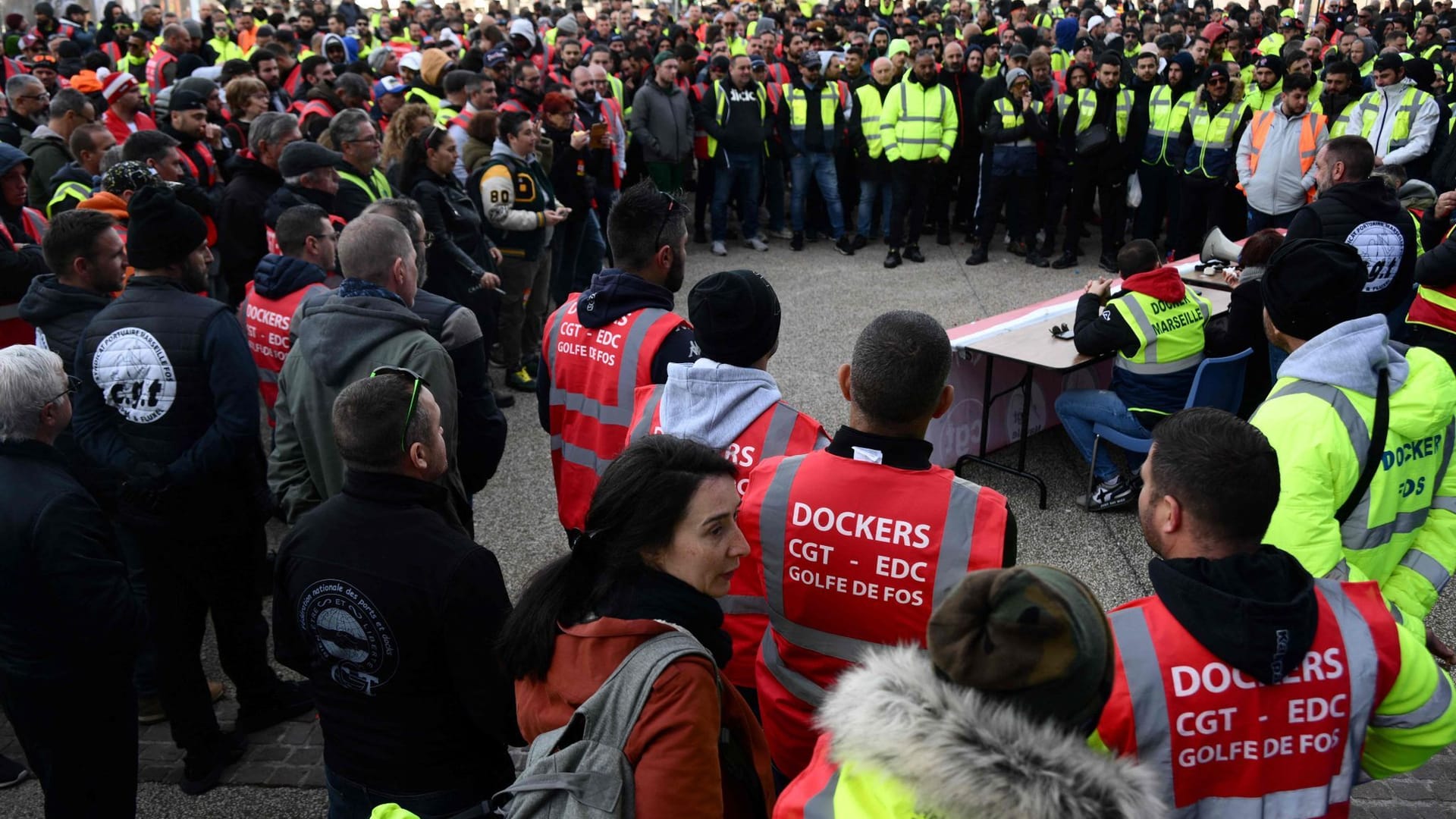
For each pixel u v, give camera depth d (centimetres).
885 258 1016
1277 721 152
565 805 155
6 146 495
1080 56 922
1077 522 512
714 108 977
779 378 690
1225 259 677
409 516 218
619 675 161
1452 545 243
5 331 411
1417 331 494
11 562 248
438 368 301
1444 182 852
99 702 267
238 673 356
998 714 107
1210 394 485
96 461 315
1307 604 153
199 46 1103
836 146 1038
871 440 210
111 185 454
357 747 224
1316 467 220
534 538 502
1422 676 159
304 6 1437
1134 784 112
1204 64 1032
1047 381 605
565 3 2014
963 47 1091
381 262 314
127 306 312
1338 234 434
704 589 179
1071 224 963
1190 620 153
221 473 320
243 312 427
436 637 214
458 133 744
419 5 1695
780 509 216
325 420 307
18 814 330
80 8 1550
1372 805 322
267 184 550
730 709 175
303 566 219
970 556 201
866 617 211
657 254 305
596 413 307
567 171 754
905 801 112
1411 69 941
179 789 339
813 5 1653
